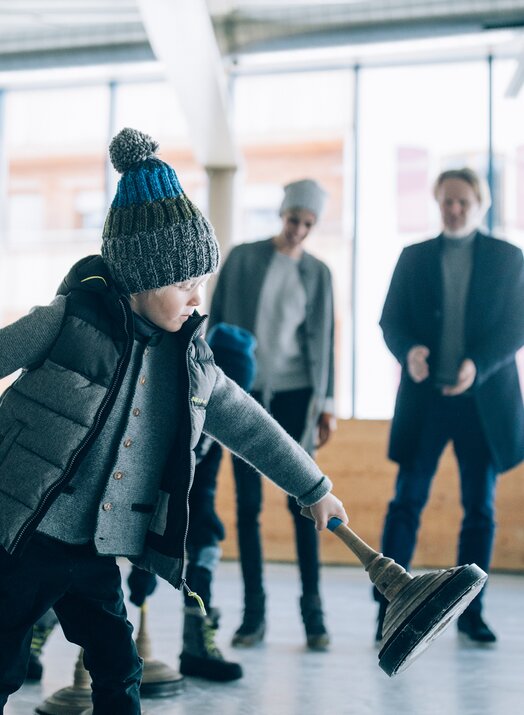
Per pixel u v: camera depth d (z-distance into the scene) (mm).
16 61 7277
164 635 3654
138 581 2779
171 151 8305
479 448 3547
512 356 3498
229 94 7496
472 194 3555
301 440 3604
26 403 1579
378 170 7277
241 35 6605
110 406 1573
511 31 6488
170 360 1671
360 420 6129
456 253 3619
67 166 8180
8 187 8227
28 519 1527
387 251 7211
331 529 1722
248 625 3480
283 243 3742
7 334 1556
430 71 7223
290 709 2545
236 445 1771
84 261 1688
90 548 1624
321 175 7668
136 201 1628
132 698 1662
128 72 7520
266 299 3670
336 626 3893
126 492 1624
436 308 3578
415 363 3445
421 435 3553
